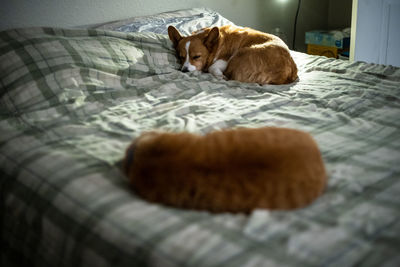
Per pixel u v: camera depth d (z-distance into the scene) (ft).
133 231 2.99
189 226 2.98
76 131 5.06
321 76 7.61
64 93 6.02
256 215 3.04
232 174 3.04
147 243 2.85
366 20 9.99
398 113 5.38
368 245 2.77
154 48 7.83
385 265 2.55
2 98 5.94
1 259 4.24
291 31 13.12
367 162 4.04
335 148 4.42
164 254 2.73
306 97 6.49
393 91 6.27
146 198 3.36
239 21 11.56
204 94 6.55
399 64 10.27
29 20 7.86
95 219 3.24
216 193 3.05
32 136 4.92
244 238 2.84
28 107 5.80
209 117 5.51
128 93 6.55
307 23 13.42
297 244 2.76
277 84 7.45
